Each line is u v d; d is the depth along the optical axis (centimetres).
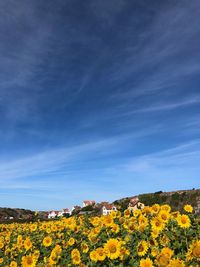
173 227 1068
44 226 1842
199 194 7794
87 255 1170
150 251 1002
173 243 978
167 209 1198
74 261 1156
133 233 1124
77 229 1490
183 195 8081
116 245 1006
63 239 1472
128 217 1298
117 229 1202
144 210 1268
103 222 1316
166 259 813
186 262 768
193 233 1030
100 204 5253
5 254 1683
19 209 10775
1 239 1947
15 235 1986
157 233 1038
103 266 1025
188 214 1124
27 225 2205
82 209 4925
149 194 8150
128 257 1005
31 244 1510
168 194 8306
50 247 1464
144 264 894
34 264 1286
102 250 1032
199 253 755
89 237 1244
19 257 1542
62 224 1636
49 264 1239
